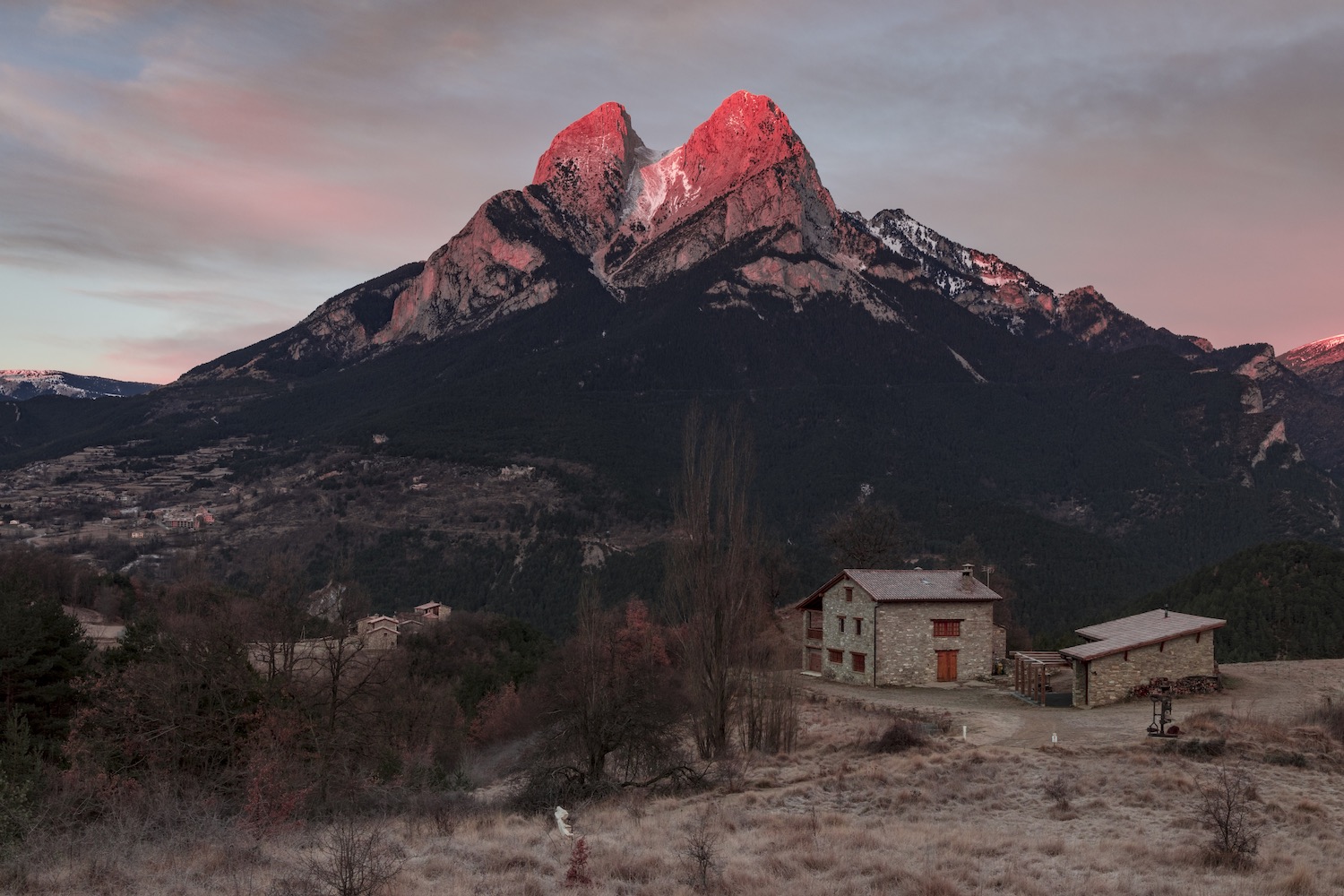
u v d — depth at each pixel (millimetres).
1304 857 26016
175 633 42156
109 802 27594
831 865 24797
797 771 41125
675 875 23266
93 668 43156
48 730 42312
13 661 42031
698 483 48094
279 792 29828
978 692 63062
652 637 67312
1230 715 45719
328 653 45125
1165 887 22656
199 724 37562
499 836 28344
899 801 34250
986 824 31000
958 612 67250
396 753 45812
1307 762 37906
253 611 48469
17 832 23250
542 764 40500
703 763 42938
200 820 26906
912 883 22531
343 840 22062
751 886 22281
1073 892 22422
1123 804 33188
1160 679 56125
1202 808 31422
